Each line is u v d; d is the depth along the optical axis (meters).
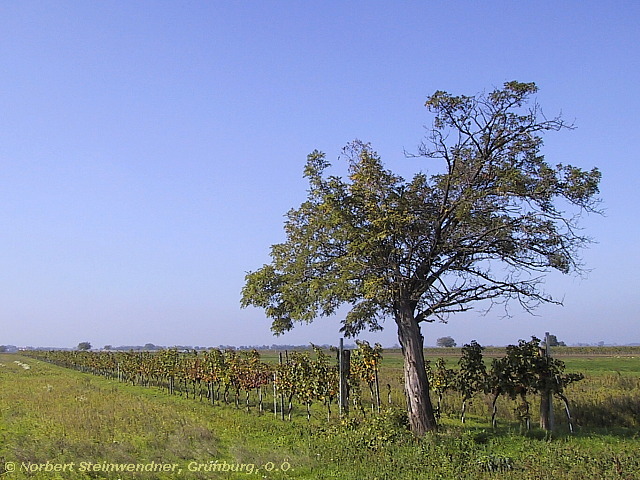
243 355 32.75
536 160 17.94
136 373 48.41
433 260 18.55
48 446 15.34
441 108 17.50
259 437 18.78
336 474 13.44
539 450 15.04
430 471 13.34
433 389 23.47
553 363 18.75
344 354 22.64
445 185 18.31
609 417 20.14
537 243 17.89
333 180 18.05
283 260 20.66
